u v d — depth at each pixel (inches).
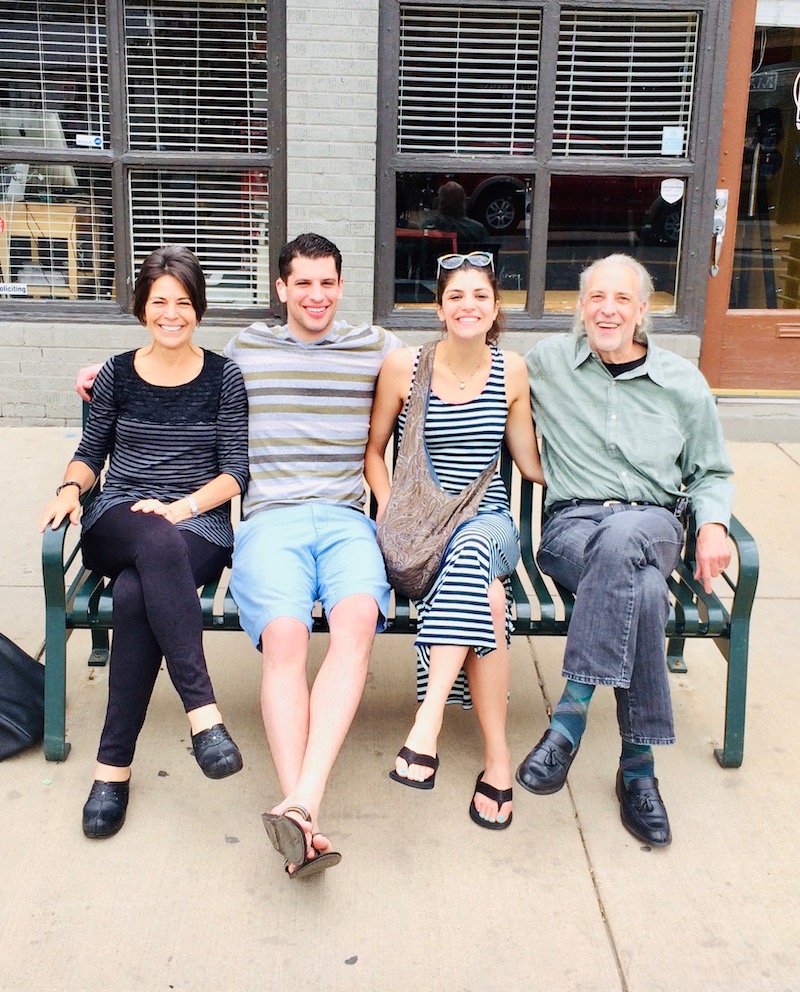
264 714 101.8
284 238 218.5
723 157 223.8
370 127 210.5
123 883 99.6
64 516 114.1
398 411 125.6
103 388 120.8
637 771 110.0
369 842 106.1
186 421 119.7
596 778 118.0
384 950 92.4
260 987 88.2
